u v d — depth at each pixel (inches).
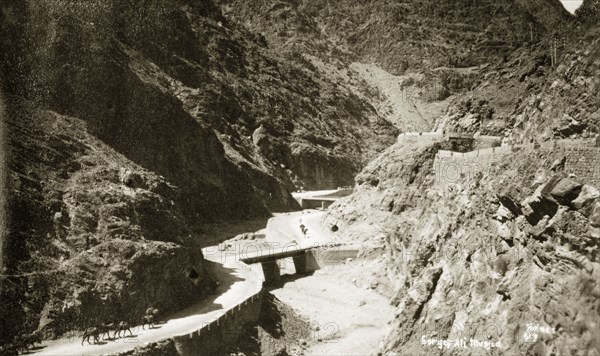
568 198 1565.0
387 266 3134.8
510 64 3791.8
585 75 2027.6
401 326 2084.2
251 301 2485.2
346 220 4099.4
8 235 2114.9
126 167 2755.9
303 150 6565.0
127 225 2409.0
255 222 4648.1
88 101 3161.9
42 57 2856.8
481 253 1929.1
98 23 3484.3
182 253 2504.9
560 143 1835.6
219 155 4761.3
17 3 2778.1
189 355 2063.2
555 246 1581.0
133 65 4111.7
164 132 3986.2
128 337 2071.9
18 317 1991.9
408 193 3769.7
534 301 1605.6
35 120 2598.4
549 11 6820.9
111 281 2217.0
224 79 6496.1
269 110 6796.3
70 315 2082.9
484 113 3558.1
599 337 1416.1
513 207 1795.0
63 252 2208.4
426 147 3853.3
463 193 2263.8
